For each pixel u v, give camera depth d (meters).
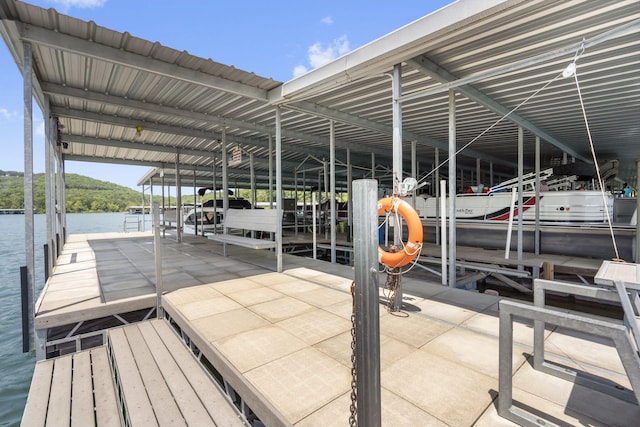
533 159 11.66
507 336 1.73
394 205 3.41
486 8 2.62
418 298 3.93
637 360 1.29
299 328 3.03
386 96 5.18
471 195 8.17
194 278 5.09
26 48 3.41
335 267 6.00
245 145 9.28
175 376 2.56
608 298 1.88
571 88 4.64
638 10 2.67
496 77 4.22
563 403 1.86
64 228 10.32
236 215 7.20
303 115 6.51
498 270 5.57
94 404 2.49
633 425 1.66
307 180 18.11
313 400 1.93
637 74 4.13
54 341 3.36
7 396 4.33
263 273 5.47
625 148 9.41
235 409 2.18
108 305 3.69
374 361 1.35
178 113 6.23
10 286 10.43
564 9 2.65
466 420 1.74
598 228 6.18
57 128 7.31
